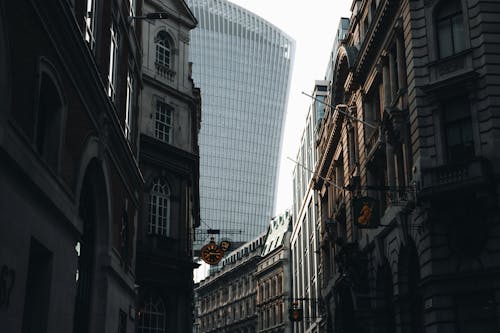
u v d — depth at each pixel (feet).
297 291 249.55
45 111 48.32
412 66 80.64
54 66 46.09
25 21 39.91
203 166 534.37
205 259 118.83
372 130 113.29
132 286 84.79
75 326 59.41
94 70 56.34
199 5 555.28
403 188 81.71
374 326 101.35
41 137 47.42
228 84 558.97
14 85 38.40
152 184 113.39
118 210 73.97
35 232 41.91
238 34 571.69
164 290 110.22
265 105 577.84
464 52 75.87
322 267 173.99
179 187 119.24
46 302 45.44
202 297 372.79
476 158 70.54
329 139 156.35
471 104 74.08
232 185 542.16
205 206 526.57
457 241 71.26
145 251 105.70
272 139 576.61
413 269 86.99
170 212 116.26
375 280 103.81
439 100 77.05
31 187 40.60
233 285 333.21
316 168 184.44
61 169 48.73
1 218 35.65
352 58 121.90
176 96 124.57
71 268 51.52
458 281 70.33
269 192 563.07
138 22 93.97
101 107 61.31
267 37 590.14
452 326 69.87
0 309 35.63
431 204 73.15
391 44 96.02
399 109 88.63
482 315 69.10
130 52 85.81
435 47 79.46
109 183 66.90
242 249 356.79
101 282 65.36
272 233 314.35
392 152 95.20
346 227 136.05
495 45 74.28
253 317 304.09
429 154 76.48
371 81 110.32
